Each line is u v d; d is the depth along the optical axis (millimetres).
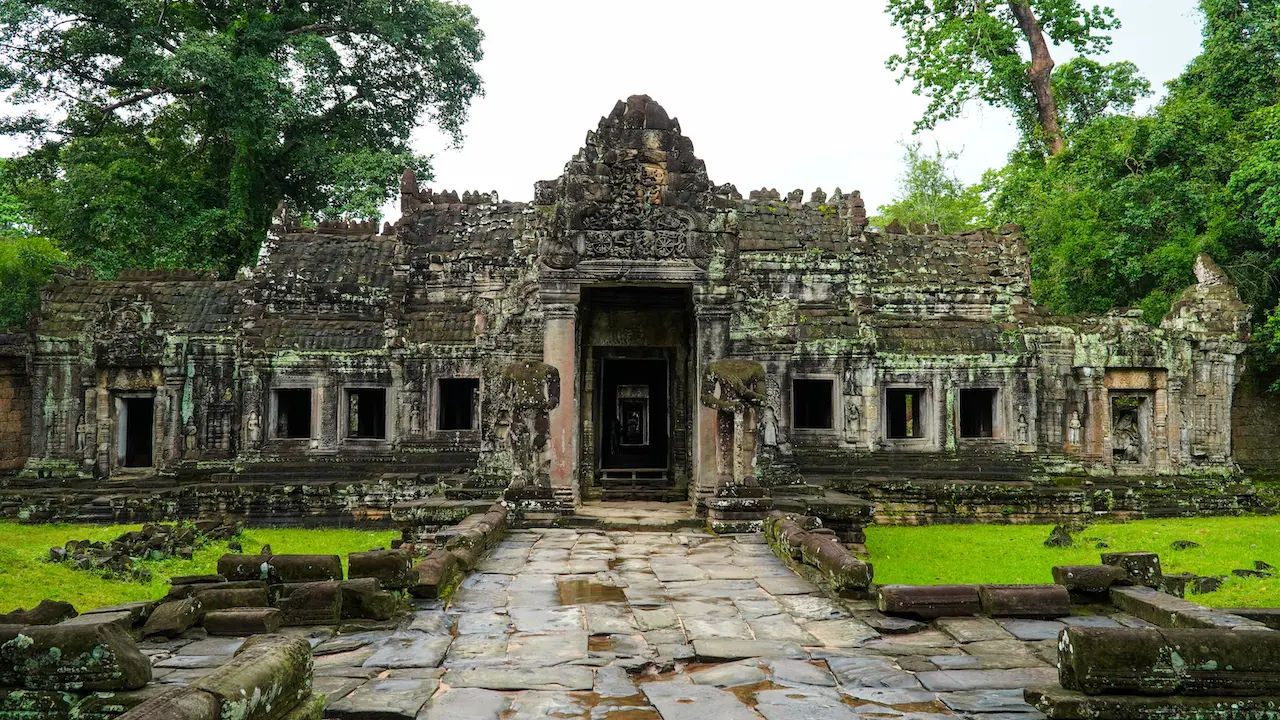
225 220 38938
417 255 28734
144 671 6555
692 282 16484
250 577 9953
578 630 8984
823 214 30422
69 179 35969
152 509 24453
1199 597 15266
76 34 34719
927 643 8516
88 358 27328
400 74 42125
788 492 21344
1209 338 27375
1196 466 27344
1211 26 35406
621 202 16453
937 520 24609
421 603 10055
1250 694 6324
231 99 35594
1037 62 39562
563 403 16453
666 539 14484
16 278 34188
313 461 26359
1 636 6316
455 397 29406
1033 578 16938
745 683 7359
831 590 10570
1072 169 34344
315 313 28031
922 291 28734
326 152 39844
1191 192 30328
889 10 41469
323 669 7727
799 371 26172
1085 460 27016
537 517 15797
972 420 30812
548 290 16406
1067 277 34031
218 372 27234
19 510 24328
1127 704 6242
